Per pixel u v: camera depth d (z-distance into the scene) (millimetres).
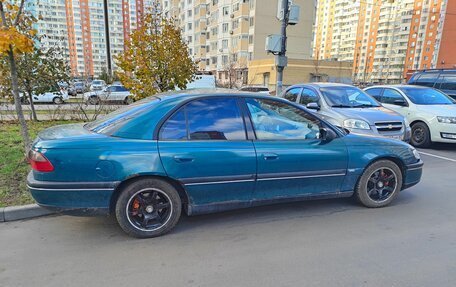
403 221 3766
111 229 3500
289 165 3590
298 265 2832
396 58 78750
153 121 3242
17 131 8352
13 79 5039
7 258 2904
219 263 2861
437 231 3512
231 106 3525
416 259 2939
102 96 14289
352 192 4043
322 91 7215
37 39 10664
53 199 3025
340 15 93062
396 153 4113
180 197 3418
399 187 4227
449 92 10664
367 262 2885
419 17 72312
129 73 8539
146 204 3275
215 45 52188
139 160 3109
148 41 8211
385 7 80250
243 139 3465
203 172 3295
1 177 4711
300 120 3777
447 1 56844
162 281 2594
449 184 5172
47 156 2982
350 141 3920
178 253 3027
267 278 2643
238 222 3707
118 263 2846
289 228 3562
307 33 47312
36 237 3305
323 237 3361
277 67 8844
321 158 3723
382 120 6312
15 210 3678
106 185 3072
